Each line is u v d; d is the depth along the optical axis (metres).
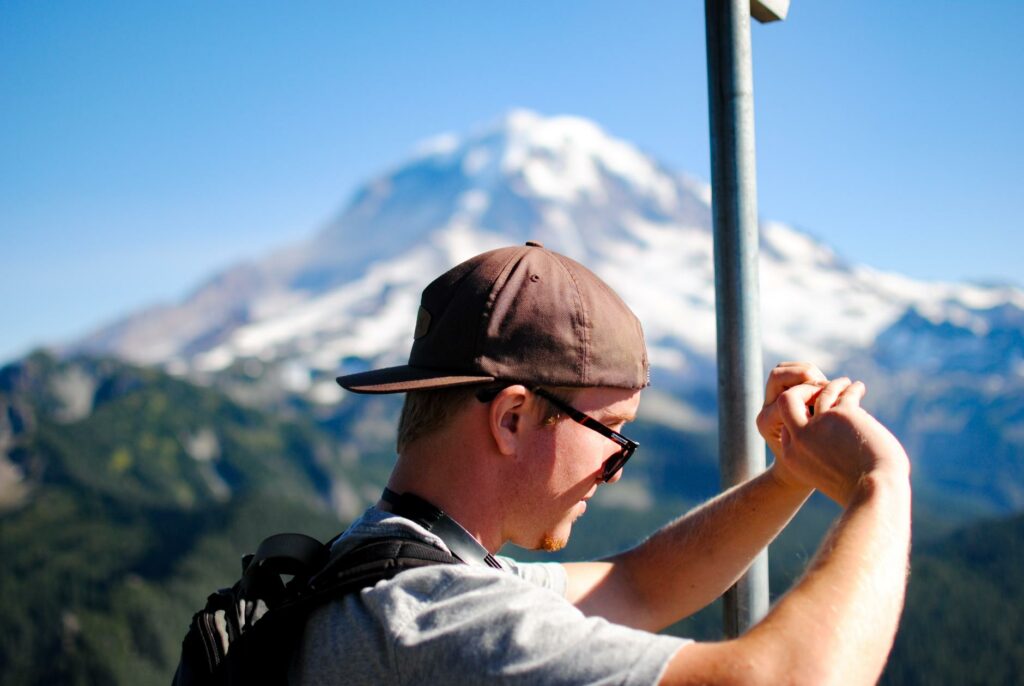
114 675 92.81
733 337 2.35
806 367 1.93
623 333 1.75
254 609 1.64
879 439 1.55
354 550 1.62
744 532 2.21
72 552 118.00
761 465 2.37
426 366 1.75
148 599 104.19
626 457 1.77
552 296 1.71
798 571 1.51
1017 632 83.38
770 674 1.25
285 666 1.55
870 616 1.29
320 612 1.56
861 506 1.44
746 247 2.36
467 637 1.40
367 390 1.68
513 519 1.73
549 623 1.40
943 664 84.12
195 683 1.59
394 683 1.44
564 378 1.68
